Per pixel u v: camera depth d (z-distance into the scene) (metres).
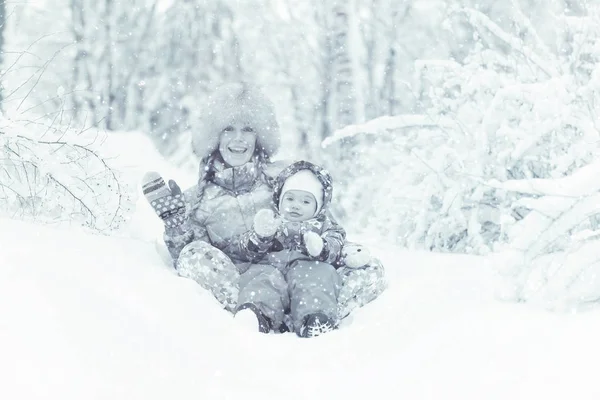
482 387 1.94
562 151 4.64
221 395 2.07
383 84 13.72
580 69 4.77
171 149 12.38
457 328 2.43
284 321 3.43
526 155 4.94
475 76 5.42
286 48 14.88
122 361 2.11
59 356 2.02
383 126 5.71
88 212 3.86
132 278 2.82
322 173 3.85
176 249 3.75
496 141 5.26
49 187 3.76
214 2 15.15
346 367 2.30
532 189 2.97
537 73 5.18
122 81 14.45
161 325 2.47
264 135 4.24
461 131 5.59
